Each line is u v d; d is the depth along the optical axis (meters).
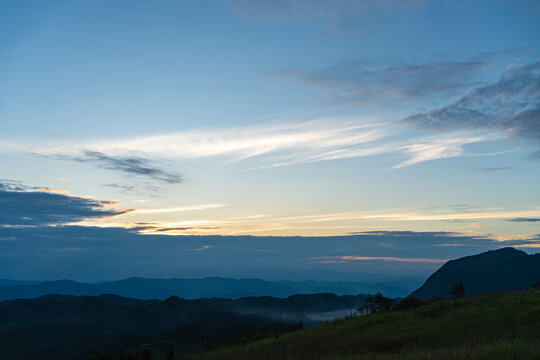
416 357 15.88
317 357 26.16
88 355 119.94
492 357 14.01
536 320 27.22
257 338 55.09
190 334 129.25
